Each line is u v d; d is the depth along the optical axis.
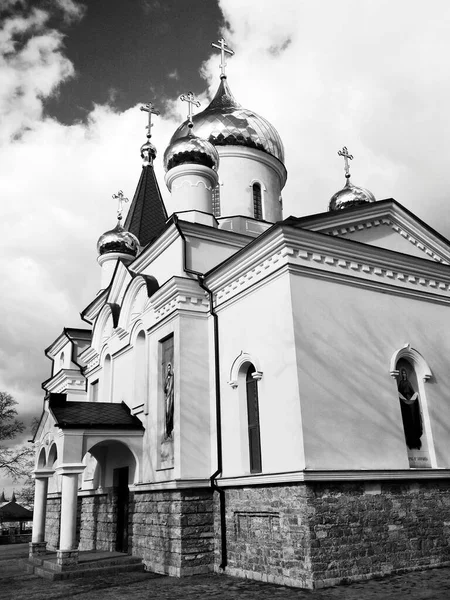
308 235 12.98
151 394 15.88
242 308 14.09
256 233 20.31
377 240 15.81
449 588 9.97
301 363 12.02
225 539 13.20
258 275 13.65
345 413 12.27
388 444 12.73
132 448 15.82
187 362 14.69
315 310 12.69
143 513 15.06
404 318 14.34
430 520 12.59
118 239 25.39
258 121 23.14
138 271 18.67
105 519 17.70
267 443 12.47
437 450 13.59
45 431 18.42
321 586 10.52
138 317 17.62
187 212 17.70
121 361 19.00
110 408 17.28
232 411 13.84
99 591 11.66
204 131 22.48
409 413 13.67
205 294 15.50
